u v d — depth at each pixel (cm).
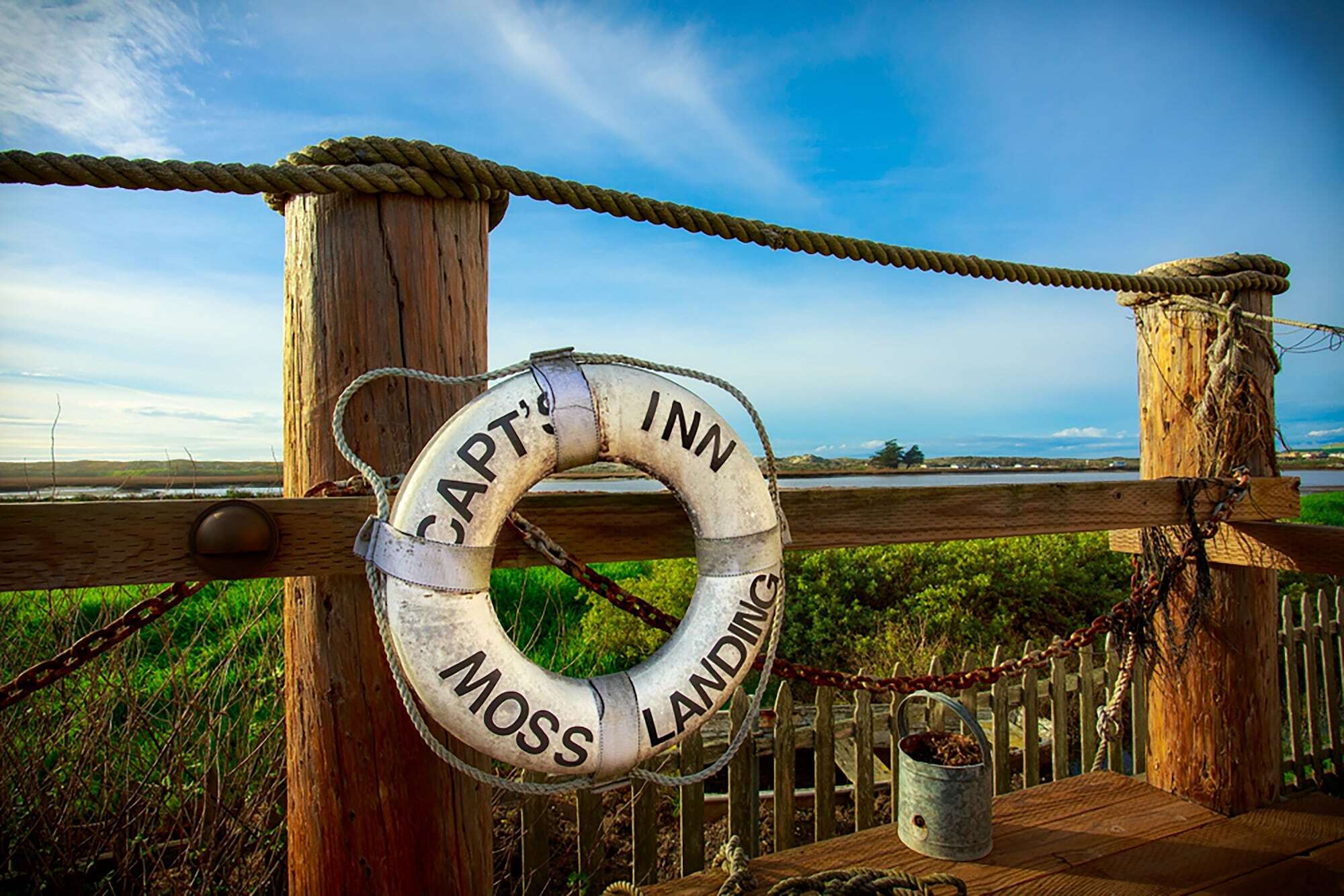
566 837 386
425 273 165
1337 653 516
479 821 175
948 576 658
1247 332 282
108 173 146
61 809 315
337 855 163
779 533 172
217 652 370
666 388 164
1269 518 278
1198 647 288
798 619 632
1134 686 426
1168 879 234
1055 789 297
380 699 163
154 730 351
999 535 229
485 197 177
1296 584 748
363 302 161
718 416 170
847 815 414
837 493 206
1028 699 387
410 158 162
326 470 162
